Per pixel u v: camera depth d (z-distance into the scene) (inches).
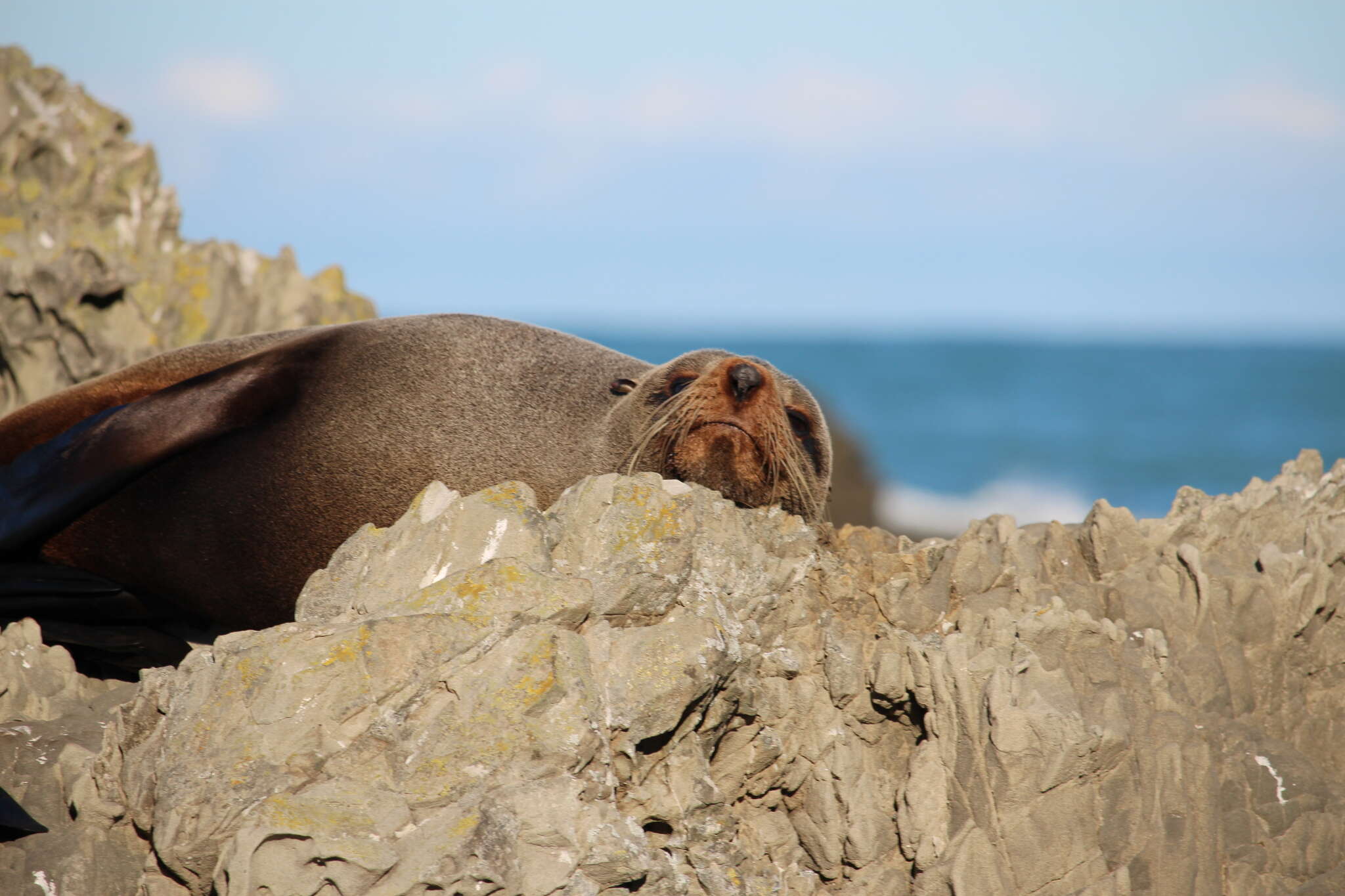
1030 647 708.7
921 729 706.2
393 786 569.0
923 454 7332.7
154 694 622.8
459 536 654.5
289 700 577.3
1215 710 760.3
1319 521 882.8
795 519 793.6
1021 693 652.1
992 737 642.2
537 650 588.1
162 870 586.6
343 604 666.2
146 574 1010.1
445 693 587.5
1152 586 796.6
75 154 1625.2
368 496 1007.0
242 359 1048.8
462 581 617.9
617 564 660.7
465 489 1013.8
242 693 585.9
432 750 574.6
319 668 581.6
